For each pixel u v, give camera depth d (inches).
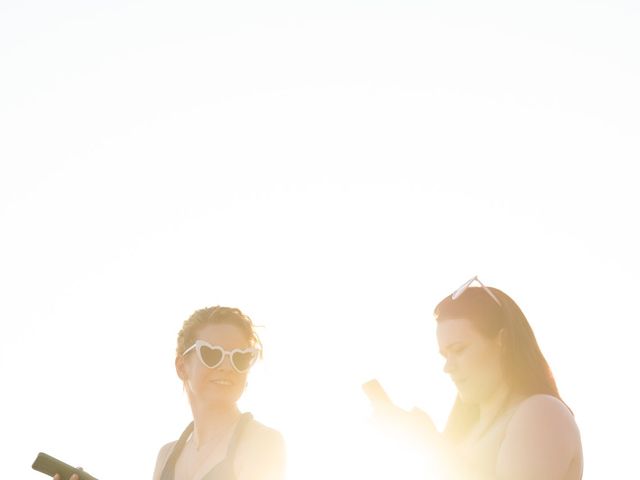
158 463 182.7
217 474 167.5
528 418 131.1
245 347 173.6
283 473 168.6
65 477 166.4
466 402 141.3
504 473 130.0
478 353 136.9
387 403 131.7
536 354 138.1
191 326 175.8
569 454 129.9
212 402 172.9
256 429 171.5
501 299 139.1
